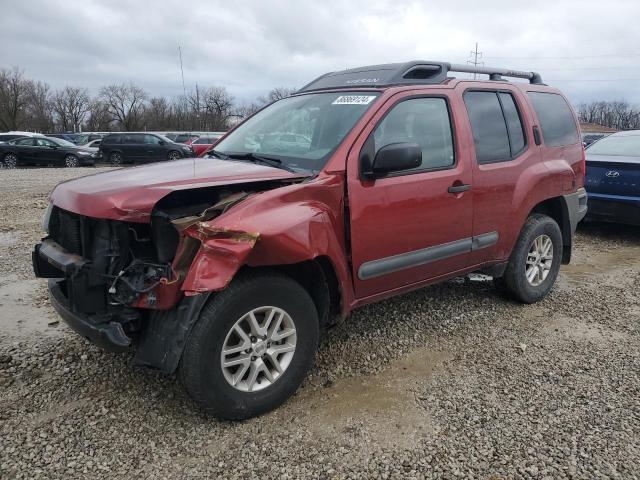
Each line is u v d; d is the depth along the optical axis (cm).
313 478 265
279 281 309
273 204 301
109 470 268
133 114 7738
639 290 560
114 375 359
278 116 427
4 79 6794
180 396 335
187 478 264
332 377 364
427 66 420
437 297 521
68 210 307
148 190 292
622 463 276
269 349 315
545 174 481
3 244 711
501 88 466
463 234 416
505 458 280
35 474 263
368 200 348
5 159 2528
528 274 501
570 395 342
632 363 388
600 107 8450
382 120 367
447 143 407
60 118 8012
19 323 444
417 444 291
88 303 300
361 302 367
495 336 434
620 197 747
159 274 290
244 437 297
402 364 383
